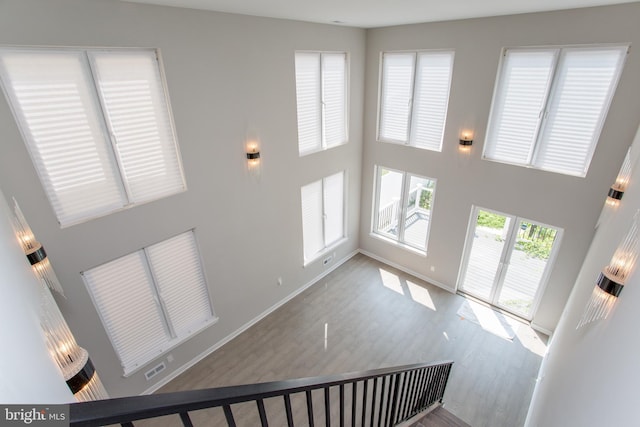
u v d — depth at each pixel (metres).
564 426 1.97
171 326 4.45
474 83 4.90
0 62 2.67
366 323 5.59
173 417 4.12
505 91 4.75
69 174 3.19
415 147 5.93
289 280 6.02
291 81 4.82
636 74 3.68
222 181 4.40
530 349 5.04
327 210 6.53
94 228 3.40
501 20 4.40
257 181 4.83
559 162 4.56
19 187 2.88
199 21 3.63
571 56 4.13
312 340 5.27
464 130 5.21
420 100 5.69
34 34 2.69
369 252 7.45
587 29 3.86
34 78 2.84
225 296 4.96
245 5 3.44
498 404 4.28
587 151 4.31
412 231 6.70
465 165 5.38
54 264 3.21
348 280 6.68
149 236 3.86
